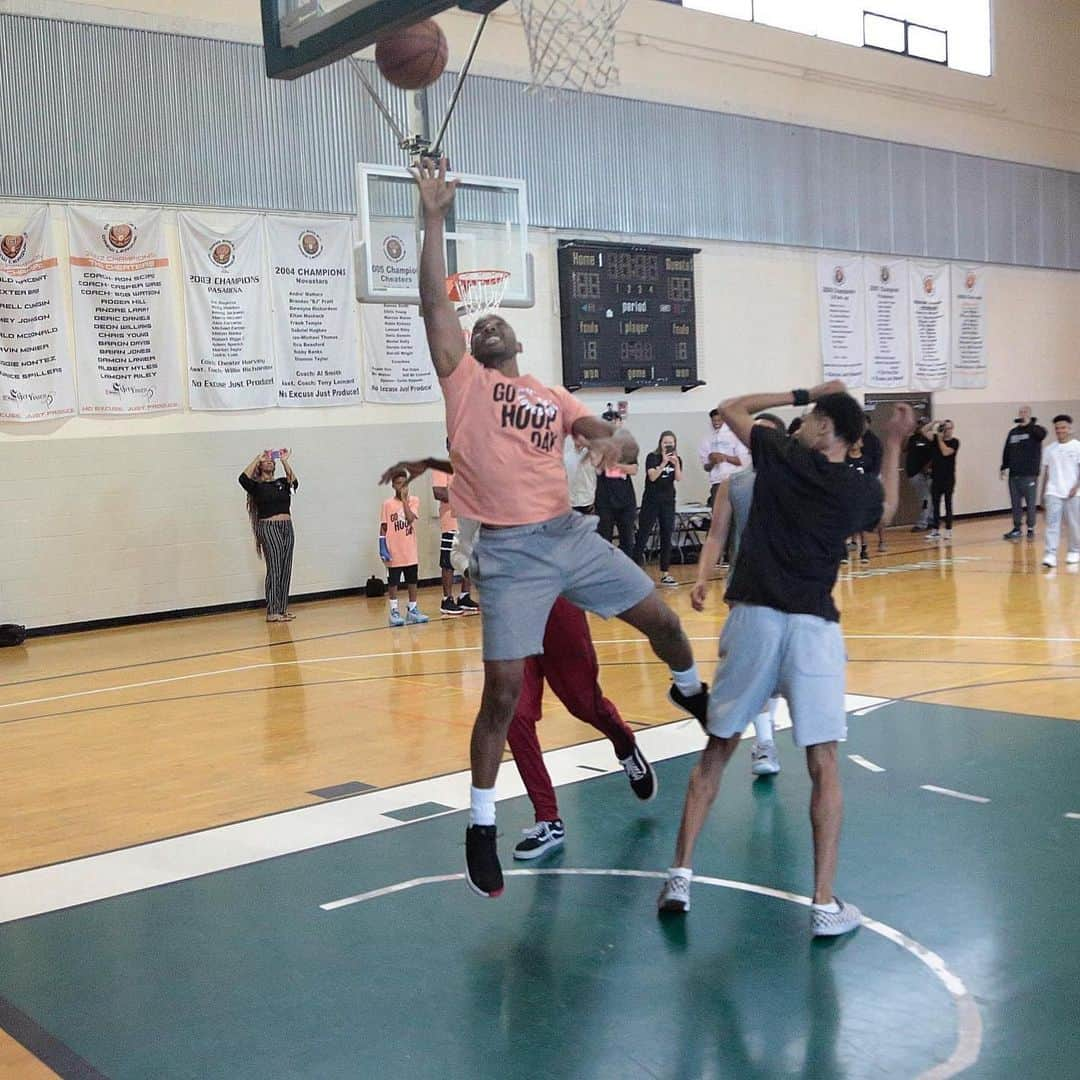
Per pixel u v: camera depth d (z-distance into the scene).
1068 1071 3.05
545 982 3.74
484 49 15.62
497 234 14.03
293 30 5.36
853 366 19.69
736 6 18.17
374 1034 3.45
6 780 6.68
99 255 13.05
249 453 14.06
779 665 4.03
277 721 7.82
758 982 3.66
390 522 11.98
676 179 17.53
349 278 14.72
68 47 12.81
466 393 4.03
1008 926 3.99
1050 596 11.76
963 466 21.66
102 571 13.16
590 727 7.17
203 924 4.37
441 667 9.56
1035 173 22.53
